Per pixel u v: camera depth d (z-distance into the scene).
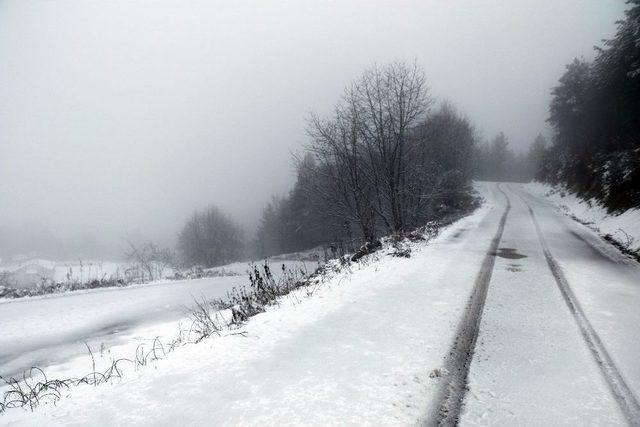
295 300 7.09
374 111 18.25
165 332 8.76
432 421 3.15
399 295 6.84
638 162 15.92
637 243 11.27
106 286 16.31
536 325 5.39
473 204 26.92
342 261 11.24
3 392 5.72
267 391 3.58
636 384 3.76
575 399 3.50
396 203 19.03
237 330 5.54
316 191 21.05
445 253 10.94
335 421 3.09
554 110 40.19
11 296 14.38
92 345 8.26
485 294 6.93
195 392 3.58
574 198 25.23
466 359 4.37
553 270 8.74
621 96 23.80
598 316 5.74
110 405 3.38
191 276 20.34
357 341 4.80
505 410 3.33
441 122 31.69
